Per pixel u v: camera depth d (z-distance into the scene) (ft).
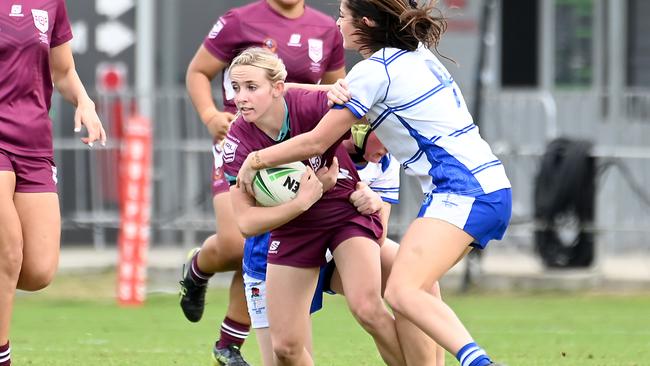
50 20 74.49
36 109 73.46
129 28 170.81
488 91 161.68
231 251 84.74
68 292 143.95
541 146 153.17
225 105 89.40
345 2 69.46
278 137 68.59
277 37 86.89
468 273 148.36
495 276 150.92
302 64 87.10
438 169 66.59
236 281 85.20
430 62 68.44
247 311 84.94
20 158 72.43
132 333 110.32
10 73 72.33
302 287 70.18
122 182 143.13
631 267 156.66
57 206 74.13
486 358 63.16
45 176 73.67
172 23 170.81
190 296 91.25
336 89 66.28
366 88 66.08
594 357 95.55
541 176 150.41
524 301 140.56
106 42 170.40
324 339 106.32
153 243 154.61
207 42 88.17
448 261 65.67
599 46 171.32
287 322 70.13
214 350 86.17
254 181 67.36
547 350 99.76
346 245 69.26
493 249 156.87
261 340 75.20
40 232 72.90
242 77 67.00
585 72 171.73
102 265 157.17
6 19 72.43
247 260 74.59
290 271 69.92
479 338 107.96
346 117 66.08
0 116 71.92
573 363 92.07
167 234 154.61
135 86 169.78
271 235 70.54
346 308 133.90
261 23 87.15
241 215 68.33
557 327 116.57
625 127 154.51
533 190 151.33
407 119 66.85
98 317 123.54
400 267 65.46
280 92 67.62
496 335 110.11
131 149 134.51
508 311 130.72
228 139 69.77
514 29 171.42
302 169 67.67
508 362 92.38
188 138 151.84
